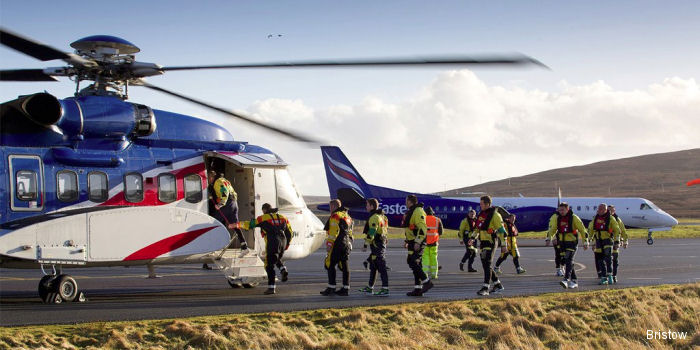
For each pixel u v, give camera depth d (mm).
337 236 13789
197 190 13953
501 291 14852
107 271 20484
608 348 10219
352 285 16328
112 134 12992
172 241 13273
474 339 10188
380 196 39719
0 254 11594
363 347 9133
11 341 8453
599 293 13773
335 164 37844
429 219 17984
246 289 15180
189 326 9516
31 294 14016
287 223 14289
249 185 15211
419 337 9883
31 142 12297
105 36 11641
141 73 12164
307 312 11070
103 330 9258
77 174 12594
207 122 14688
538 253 31438
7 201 11867
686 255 29047
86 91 13086
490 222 14016
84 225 12375
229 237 14000
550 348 10164
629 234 53531
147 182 13305
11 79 12078
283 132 12031
